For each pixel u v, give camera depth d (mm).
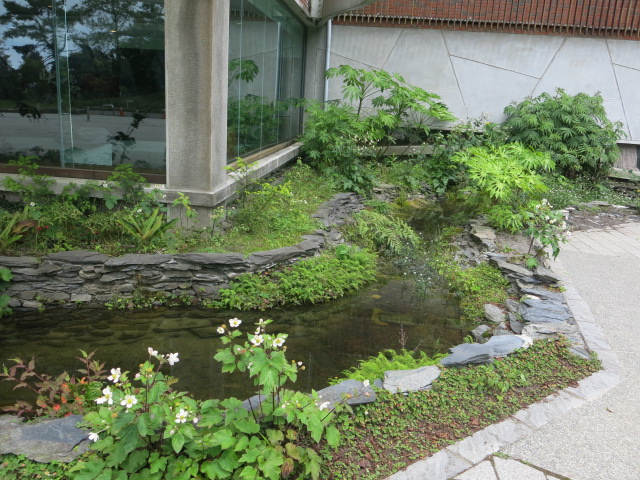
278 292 4996
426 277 5855
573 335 3982
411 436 2734
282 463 2197
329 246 6215
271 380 2299
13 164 5766
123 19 5410
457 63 11156
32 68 5621
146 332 4367
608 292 5004
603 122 10492
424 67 11203
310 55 11117
